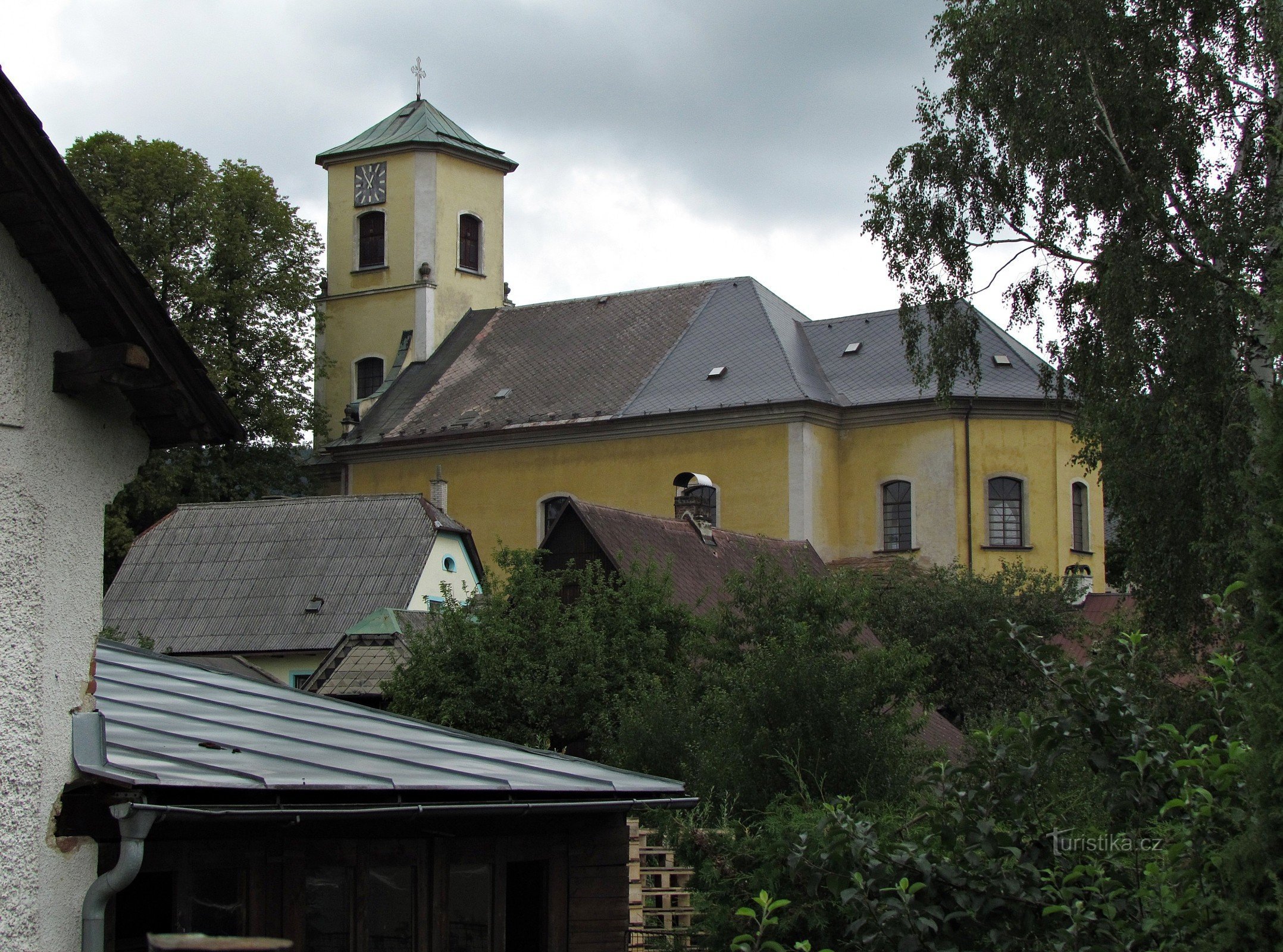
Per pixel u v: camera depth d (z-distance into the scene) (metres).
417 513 40.34
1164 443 22.67
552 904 10.41
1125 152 23.84
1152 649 21.39
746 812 18.86
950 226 26.45
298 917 8.66
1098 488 46.81
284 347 51.19
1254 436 7.03
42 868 6.77
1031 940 8.43
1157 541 22.83
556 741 26.92
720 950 10.95
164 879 7.99
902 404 45.44
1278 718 6.50
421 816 8.29
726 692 21.14
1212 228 22.38
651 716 21.31
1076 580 40.53
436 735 11.05
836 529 46.12
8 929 6.55
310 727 10.21
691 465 46.50
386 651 32.38
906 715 21.09
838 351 48.50
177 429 7.75
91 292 7.02
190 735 9.03
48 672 6.88
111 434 7.45
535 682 26.25
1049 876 8.56
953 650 38.09
